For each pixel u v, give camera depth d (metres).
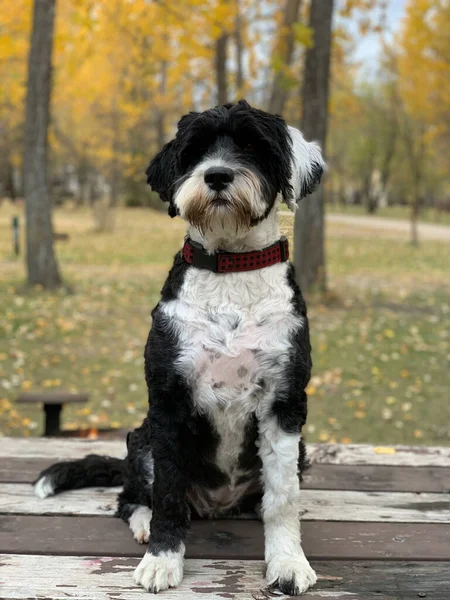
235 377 0.91
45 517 1.08
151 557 0.92
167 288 0.96
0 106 11.93
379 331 3.57
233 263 0.91
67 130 14.83
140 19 5.43
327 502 1.14
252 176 0.93
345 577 0.93
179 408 0.93
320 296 4.27
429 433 2.26
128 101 11.32
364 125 13.07
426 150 9.80
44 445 1.37
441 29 7.32
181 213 0.95
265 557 0.95
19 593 0.88
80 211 15.38
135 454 1.04
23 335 3.29
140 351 3.12
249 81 6.32
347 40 5.06
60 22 5.50
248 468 1.00
